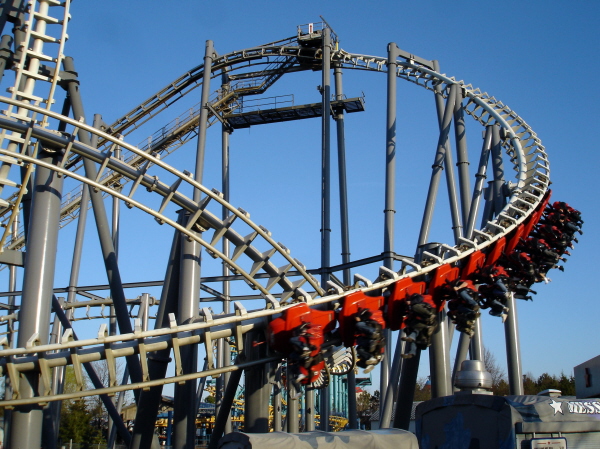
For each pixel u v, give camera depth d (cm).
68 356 1251
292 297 1498
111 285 1688
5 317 2484
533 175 2025
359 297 1419
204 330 1348
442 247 1587
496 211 2294
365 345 1297
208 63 2503
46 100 1447
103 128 2586
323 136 2309
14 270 2781
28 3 1470
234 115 2856
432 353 1564
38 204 1394
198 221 1590
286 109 2828
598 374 1509
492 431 989
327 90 2358
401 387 1530
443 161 2236
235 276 2356
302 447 980
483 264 1702
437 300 1551
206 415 4934
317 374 1366
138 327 1252
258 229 1540
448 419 1073
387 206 2069
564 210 1983
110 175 2755
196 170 2355
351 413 2119
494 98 2453
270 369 1461
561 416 994
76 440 4156
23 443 1212
